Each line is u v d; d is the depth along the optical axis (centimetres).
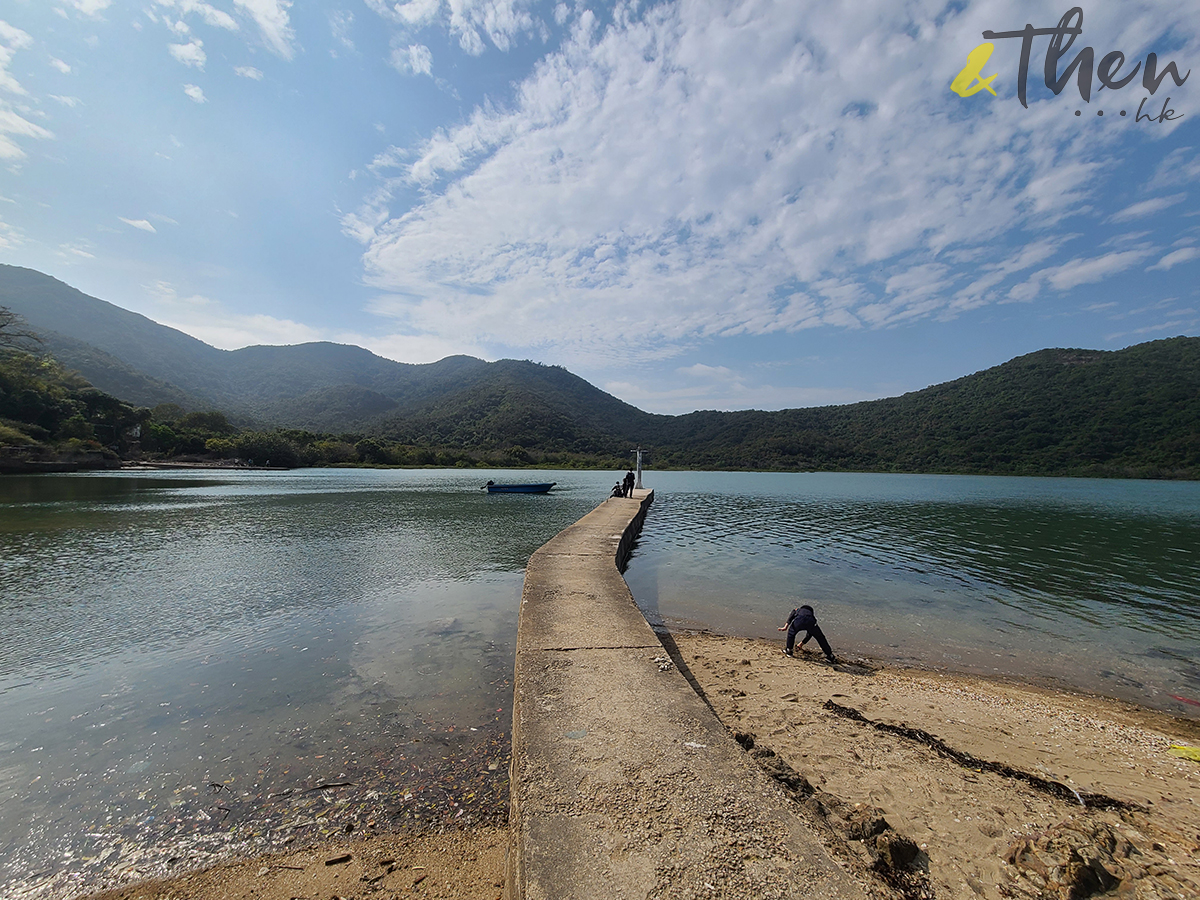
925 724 511
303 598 912
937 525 2161
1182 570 1331
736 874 226
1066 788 395
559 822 260
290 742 445
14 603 873
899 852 294
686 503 3206
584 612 661
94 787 380
